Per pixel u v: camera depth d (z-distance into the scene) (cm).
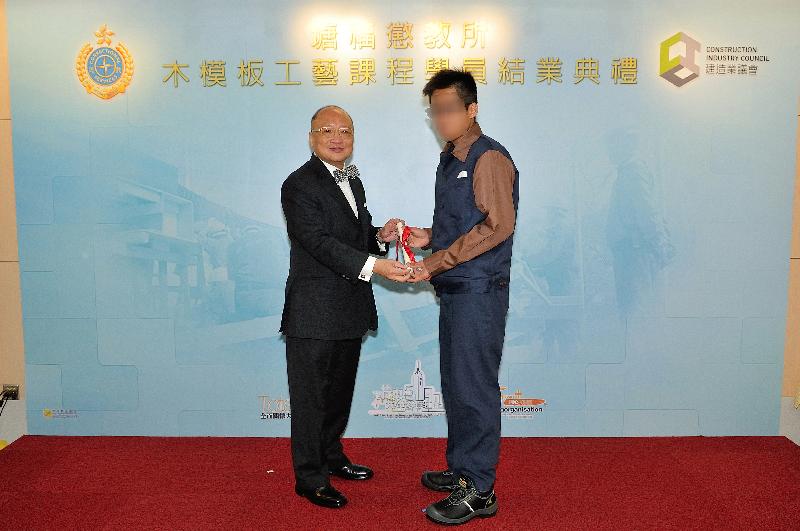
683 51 313
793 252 323
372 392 329
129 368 328
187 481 274
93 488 267
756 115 316
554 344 326
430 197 320
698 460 296
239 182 320
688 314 324
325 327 241
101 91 317
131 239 322
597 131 316
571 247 321
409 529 232
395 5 312
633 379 327
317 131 248
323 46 315
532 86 315
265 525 235
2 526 234
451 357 239
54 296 326
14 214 325
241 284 324
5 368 332
